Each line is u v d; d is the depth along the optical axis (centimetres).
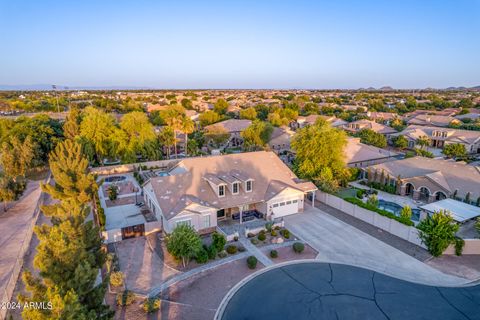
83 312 1494
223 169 4016
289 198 3922
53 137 6412
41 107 14800
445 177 4503
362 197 4619
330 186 4409
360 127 9394
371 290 2469
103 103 16188
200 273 2697
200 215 3381
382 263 2866
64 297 1363
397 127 9762
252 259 2756
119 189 4994
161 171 5919
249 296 2397
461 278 2631
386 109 16000
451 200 3878
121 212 4044
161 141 7050
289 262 2878
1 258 2942
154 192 3566
